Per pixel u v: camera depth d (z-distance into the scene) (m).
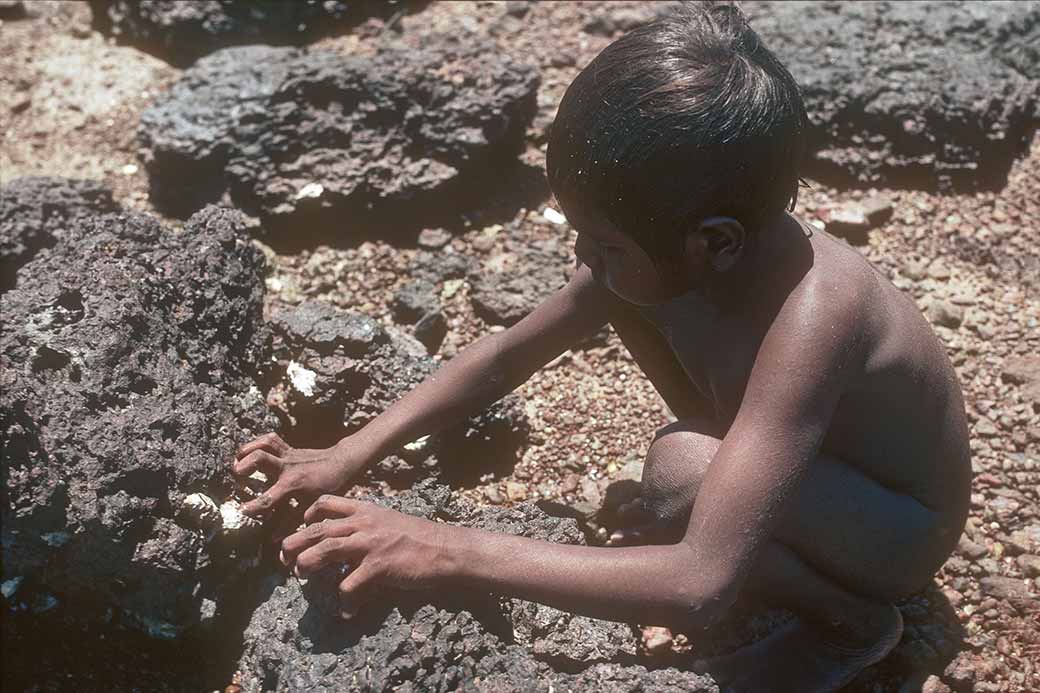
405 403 2.54
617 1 4.34
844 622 2.41
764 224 2.03
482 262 3.49
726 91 1.89
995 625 2.69
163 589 2.38
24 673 2.47
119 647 2.52
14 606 2.50
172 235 2.90
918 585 2.46
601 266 2.10
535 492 2.93
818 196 3.69
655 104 1.88
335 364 2.86
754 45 2.01
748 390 2.08
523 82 3.67
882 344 2.17
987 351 3.29
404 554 2.12
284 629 2.29
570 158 1.95
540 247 3.49
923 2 4.00
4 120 3.99
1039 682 2.59
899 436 2.28
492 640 2.25
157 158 3.62
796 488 2.08
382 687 2.12
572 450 3.03
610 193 1.93
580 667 2.37
